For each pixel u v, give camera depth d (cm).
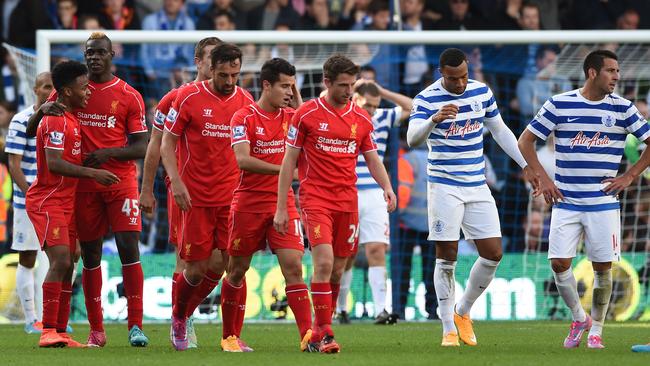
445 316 3016
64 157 2912
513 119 5359
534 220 4944
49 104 2853
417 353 2681
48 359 2544
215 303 4559
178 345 2867
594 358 2502
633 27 6081
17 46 5941
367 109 4209
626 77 5000
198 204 2839
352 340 3275
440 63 2906
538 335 3531
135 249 3006
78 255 3600
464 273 4641
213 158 2838
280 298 4569
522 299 4672
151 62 5169
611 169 2903
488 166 5197
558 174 2925
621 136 2900
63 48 4812
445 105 2830
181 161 2867
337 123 2705
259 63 4947
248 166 2675
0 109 5556
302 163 2739
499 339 3334
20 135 3725
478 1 5931
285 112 2806
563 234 2908
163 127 2919
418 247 4750
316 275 2675
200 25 5866
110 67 3039
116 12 5872
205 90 2848
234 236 2753
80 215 3006
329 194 2716
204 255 2850
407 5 5803
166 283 4600
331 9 5891
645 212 4925
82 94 2900
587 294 4591
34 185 2950
